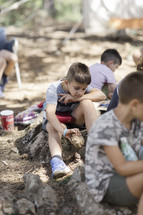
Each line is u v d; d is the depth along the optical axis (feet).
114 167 6.69
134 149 7.24
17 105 16.16
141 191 6.65
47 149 10.32
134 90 6.40
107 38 28.76
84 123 10.23
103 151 6.92
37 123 11.59
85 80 9.00
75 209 7.70
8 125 12.32
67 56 24.63
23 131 12.31
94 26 29.19
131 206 7.39
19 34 32.37
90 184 7.07
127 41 27.68
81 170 8.60
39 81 20.12
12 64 17.10
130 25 27.17
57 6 55.31
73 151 10.18
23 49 26.76
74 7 57.57
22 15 38.22
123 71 20.36
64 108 9.83
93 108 9.42
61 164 9.06
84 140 9.97
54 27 36.55
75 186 8.31
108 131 6.63
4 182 9.03
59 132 9.66
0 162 10.16
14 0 36.32
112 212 7.13
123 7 27.09
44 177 9.29
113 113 6.81
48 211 7.57
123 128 6.73
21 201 7.62
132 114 6.64
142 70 9.80
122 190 6.77
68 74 9.24
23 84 19.63
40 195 7.88
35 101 16.81
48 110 9.39
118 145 6.95
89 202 7.51
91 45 27.02
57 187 8.64
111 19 27.45
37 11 38.83
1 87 17.80
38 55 25.23
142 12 26.73
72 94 9.32
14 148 10.96
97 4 28.12
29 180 8.21
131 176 6.68
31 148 10.57
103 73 12.42
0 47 17.69
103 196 7.03
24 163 10.12
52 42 28.71
